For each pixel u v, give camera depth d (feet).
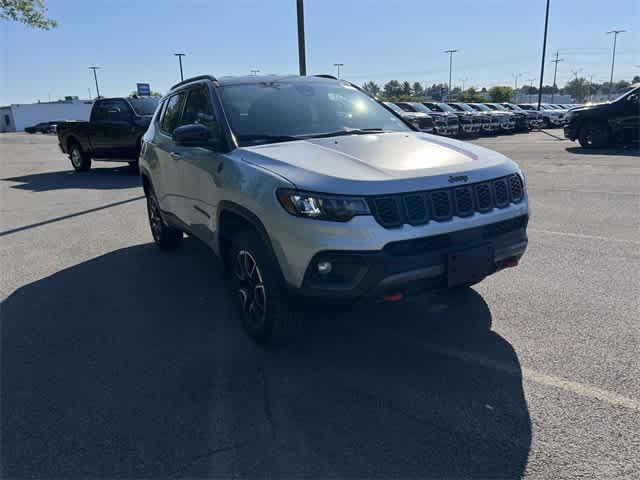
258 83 14.21
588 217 21.94
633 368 10.02
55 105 267.39
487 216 10.04
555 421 8.52
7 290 15.71
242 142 12.05
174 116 16.16
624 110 46.65
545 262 16.28
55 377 10.54
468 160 10.66
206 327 12.69
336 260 9.18
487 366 10.34
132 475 7.70
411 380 9.97
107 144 42.83
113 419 9.05
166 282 16.02
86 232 22.95
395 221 9.20
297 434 8.47
